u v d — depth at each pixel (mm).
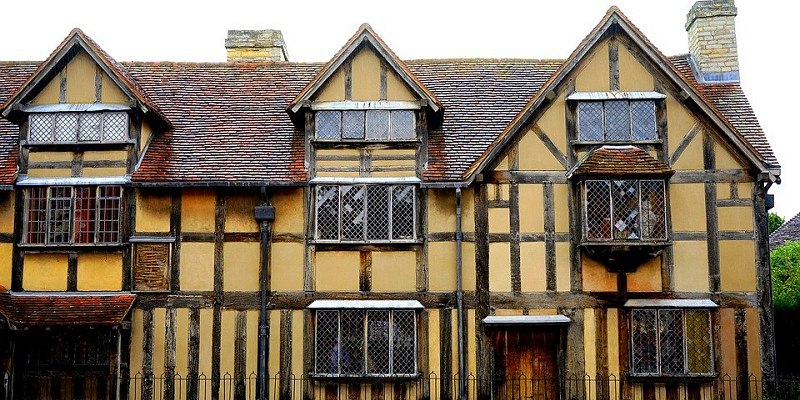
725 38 15000
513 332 12766
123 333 12680
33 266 12859
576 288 12664
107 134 13117
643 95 12930
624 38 13125
